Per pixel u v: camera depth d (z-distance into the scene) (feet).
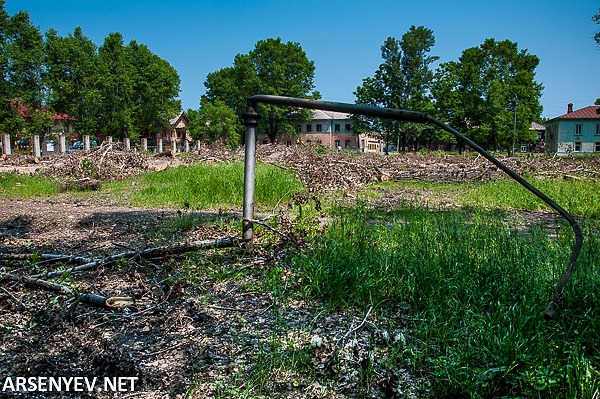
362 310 10.42
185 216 23.45
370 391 7.22
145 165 53.62
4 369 7.76
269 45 204.85
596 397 6.47
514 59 184.24
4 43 139.23
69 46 156.46
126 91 164.25
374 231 17.71
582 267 11.82
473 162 61.05
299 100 12.50
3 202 30.53
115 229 20.13
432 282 11.09
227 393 7.14
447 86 169.58
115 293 11.29
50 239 18.13
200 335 9.15
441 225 18.98
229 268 13.23
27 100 133.49
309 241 15.19
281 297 11.03
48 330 9.29
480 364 7.72
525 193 32.65
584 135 207.92
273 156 65.21
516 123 165.17
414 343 8.70
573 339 8.51
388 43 184.75
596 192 33.19
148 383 7.45
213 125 187.01
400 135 184.96
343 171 47.65
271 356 8.17
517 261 12.71
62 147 92.84
